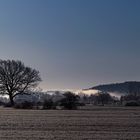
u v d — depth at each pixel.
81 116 59.31
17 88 135.12
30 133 34.38
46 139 30.27
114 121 47.91
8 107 113.75
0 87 134.25
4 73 134.12
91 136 32.16
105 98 167.25
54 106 98.62
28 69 137.38
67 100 98.81
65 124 43.34
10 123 44.88
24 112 74.12
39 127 40.06
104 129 38.09
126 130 37.28
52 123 44.72
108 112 73.88
